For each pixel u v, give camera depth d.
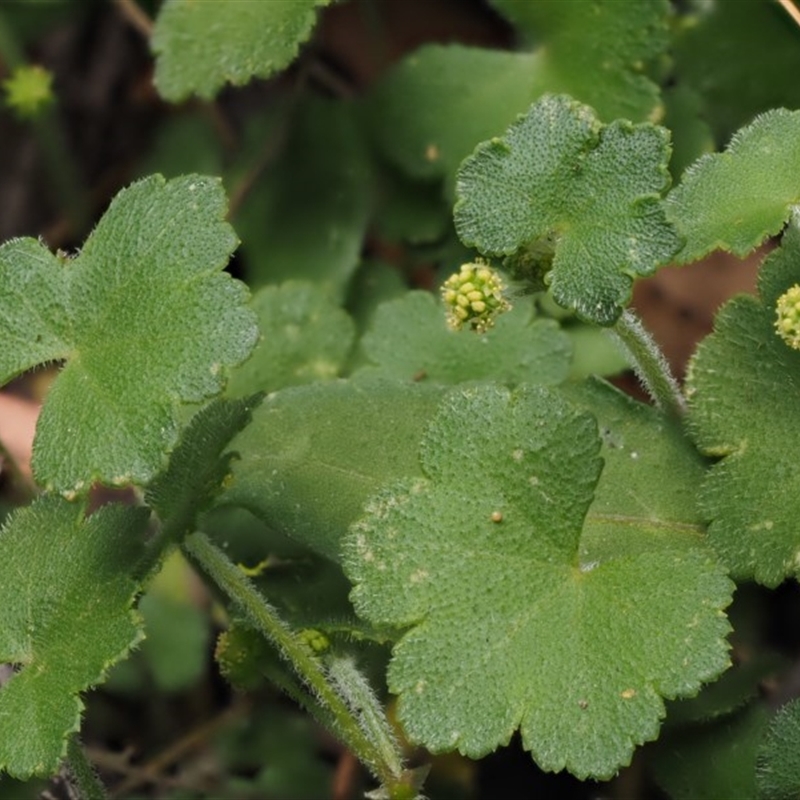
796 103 0.33
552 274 0.28
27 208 0.38
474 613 0.28
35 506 0.29
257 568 0.31
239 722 0.33
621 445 0.29
